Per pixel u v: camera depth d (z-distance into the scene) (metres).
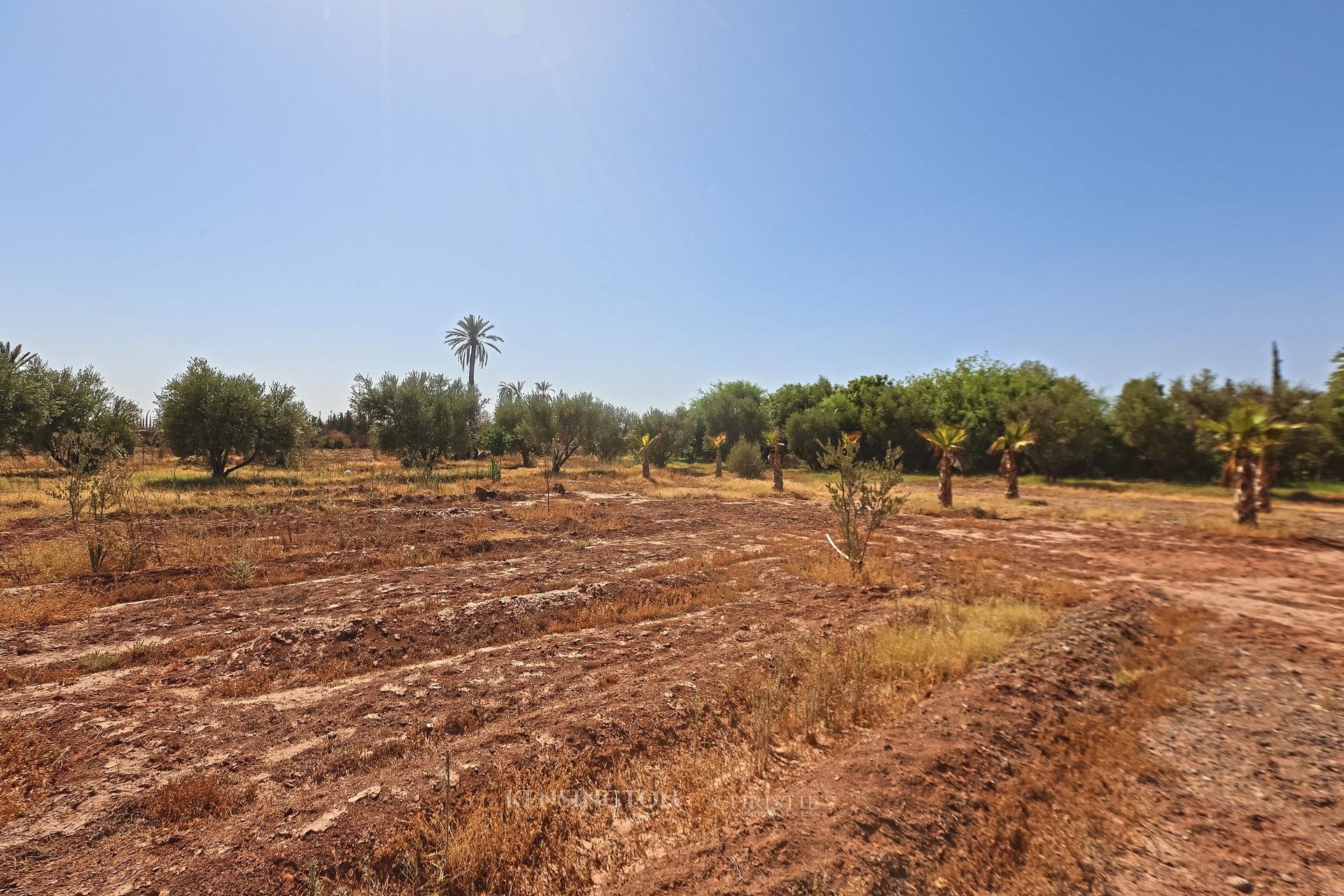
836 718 5.04
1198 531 17.27
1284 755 4.76
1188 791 4.24
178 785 3.89
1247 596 9.91
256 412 26.02
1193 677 6.30
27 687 5.50
